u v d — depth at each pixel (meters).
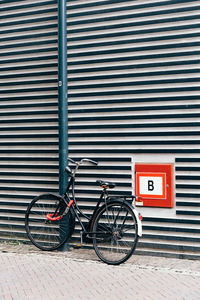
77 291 4.24
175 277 4.60
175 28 5.30
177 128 5.29
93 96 5.77
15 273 4.82
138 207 5.51
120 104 5.61
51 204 6.00
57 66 6.04
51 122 6.07
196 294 4.09
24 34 6.25
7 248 5.96
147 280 4.52
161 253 5.39
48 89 6.10
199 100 5.18
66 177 5.77
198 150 5.19
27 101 6.25
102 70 5.71
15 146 6.33
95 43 5.75
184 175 5.26
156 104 5.41
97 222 5.38
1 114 6.43
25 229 6.07
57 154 6.04
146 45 5.46
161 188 5.36
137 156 5.53
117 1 5.62
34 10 6.17
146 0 5.45
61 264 5.14
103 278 4.61
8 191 6.39
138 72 5.51
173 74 5.31
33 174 6.21
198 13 5.19
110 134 5.67
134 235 5.50
